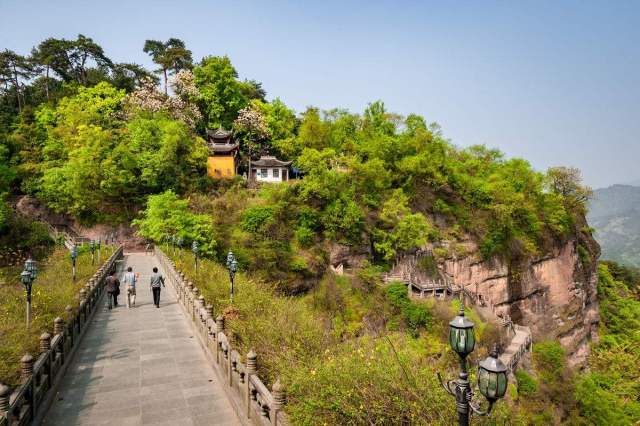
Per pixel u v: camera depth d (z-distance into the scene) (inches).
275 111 2615.7
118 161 1836.9
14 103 2500.0
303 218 1654.8
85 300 658.8
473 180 2012.8
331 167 1852.9
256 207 1648.6
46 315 544.1
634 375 1565.0
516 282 1913.1
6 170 1749.5
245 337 460.4
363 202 1766.7
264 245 1546.5
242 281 879.7
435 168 1911.9
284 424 281.3
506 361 1269.7
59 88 2554.1
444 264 1782.7
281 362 386.6
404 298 1470.2
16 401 291.6
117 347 558.9
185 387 427.8
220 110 2394.2
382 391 282.4
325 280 1571.1
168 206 1504.7
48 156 1962.4
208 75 2443.4
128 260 1504.7
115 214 1878.7
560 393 1371.8
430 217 1878.7
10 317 525.7
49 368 400.8
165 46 2824.8
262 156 2375.7
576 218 2306.8
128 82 2677.2
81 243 1628.9
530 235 1980.8
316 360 364.5
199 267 1091.9
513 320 1877.5
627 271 3307.1
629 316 2407.7
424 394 281.0
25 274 508.7
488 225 1888.5
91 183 1818.4
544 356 1563.7
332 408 281.0
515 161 2119.8
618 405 1400.1
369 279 1550.2
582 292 2174.0
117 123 2122.3
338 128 2293.3
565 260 2124.8
